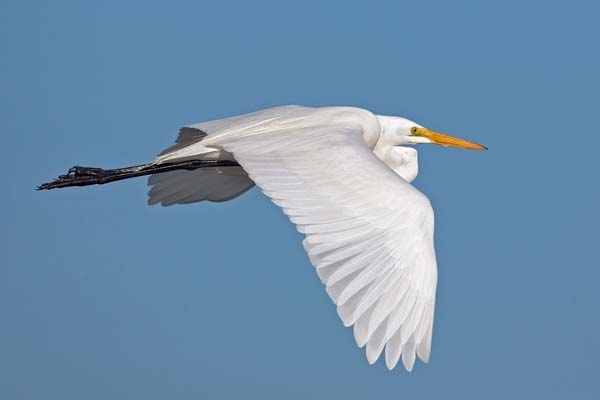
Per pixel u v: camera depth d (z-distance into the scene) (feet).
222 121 46.62
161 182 50.44
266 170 37.81
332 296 33.50
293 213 35.91
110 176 47.78
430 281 33.91
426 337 33.27
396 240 34.35
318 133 40.40
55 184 48.11
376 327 32.86
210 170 49.01
